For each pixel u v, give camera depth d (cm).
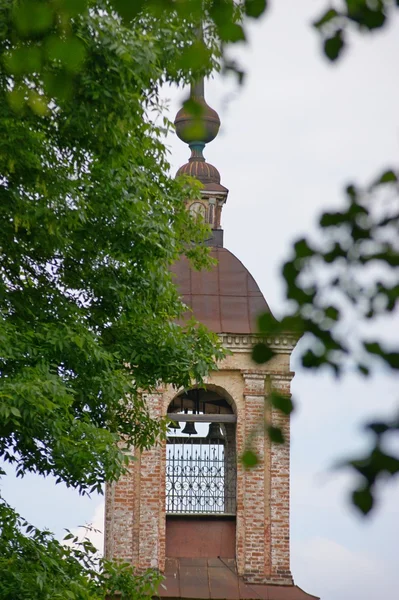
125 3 1137
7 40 2566
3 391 2886
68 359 3186
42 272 3422
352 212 1109
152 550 5269
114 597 3938
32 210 3072
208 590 5119
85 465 3105
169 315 3666
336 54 1106
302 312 1116
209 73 1952
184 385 3600
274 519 5319
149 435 3675
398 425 1017
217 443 5400
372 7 1083
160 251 3391
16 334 3078
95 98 3008
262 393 5344
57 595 2977
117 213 3309
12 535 3102
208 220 5731
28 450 3195
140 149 3416
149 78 3169
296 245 1119
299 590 5194
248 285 5597
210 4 1148
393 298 1097
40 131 3078
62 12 1193
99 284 3425
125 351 3488
